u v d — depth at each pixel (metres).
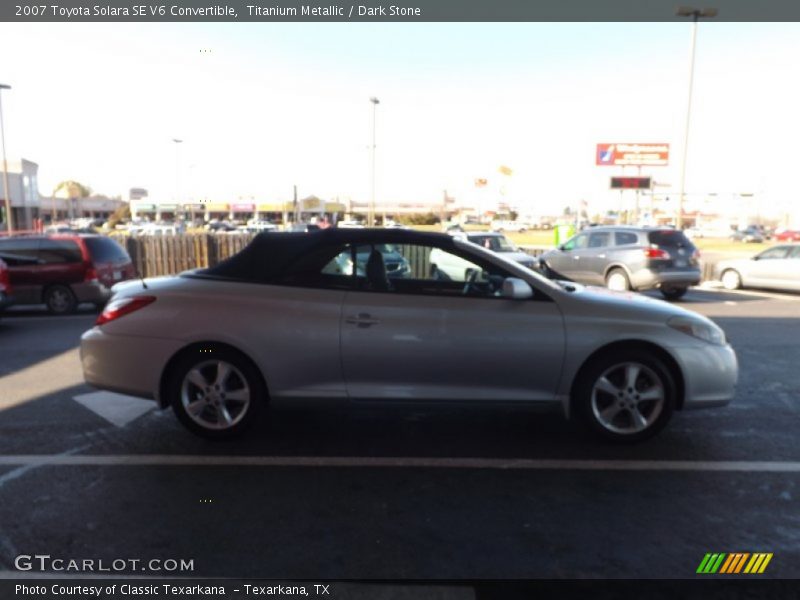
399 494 3.74
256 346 4.39
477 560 3.02
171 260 19.66
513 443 4.60
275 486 3.84
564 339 4.35
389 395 4.41
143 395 4.56
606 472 4.07
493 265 4.55
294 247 4.62
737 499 3.68
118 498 3.67
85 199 103.19
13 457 4.31
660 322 4.43
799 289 14.75
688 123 22.55
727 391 4.53
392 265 4.54
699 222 98.19
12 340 9.05
